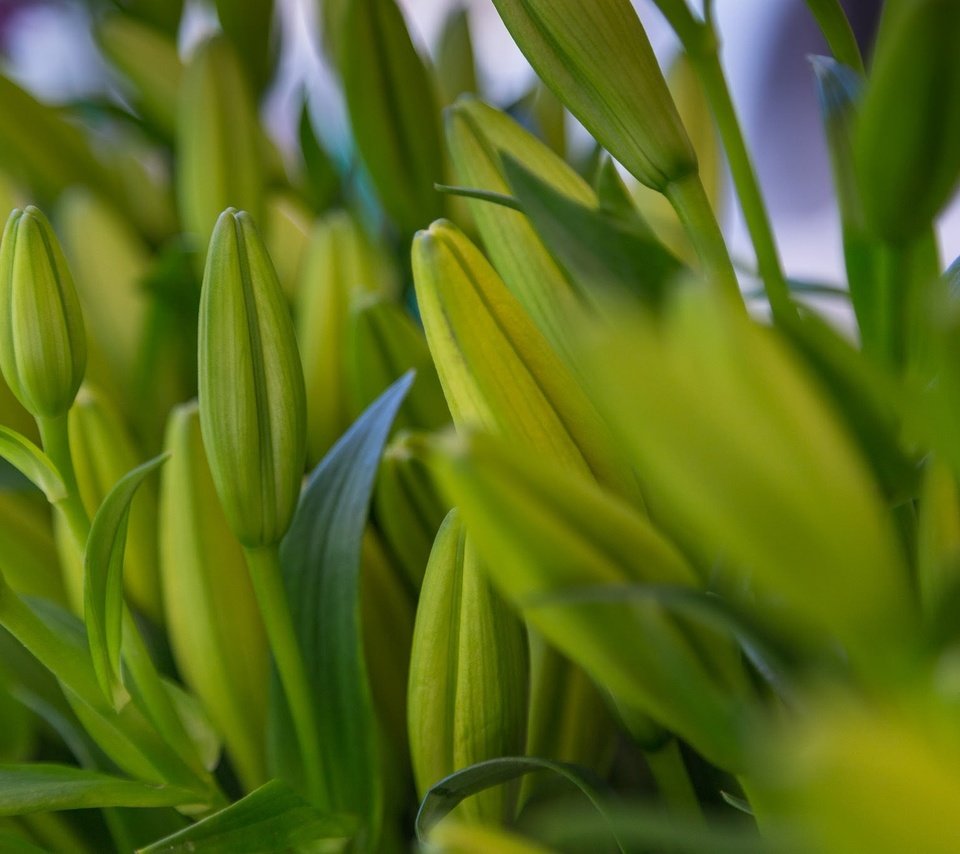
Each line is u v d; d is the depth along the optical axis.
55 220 0.89
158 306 0.78
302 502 0.62
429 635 0.56
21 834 0.63
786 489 0.39
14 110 0.88
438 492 0.63
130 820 0.62
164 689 0.59
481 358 0.51
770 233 0.53
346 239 0.74
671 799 0.54
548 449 0.51
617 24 0.52
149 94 0.94
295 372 0.56
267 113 1.05
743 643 0.46
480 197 0.53
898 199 0.47
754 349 0.39
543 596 0.44
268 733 0.61
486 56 1.47
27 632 0.57
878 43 0.48
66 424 0.58
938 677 0.41
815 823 0.32
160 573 0.69
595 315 0.52
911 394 0.47
